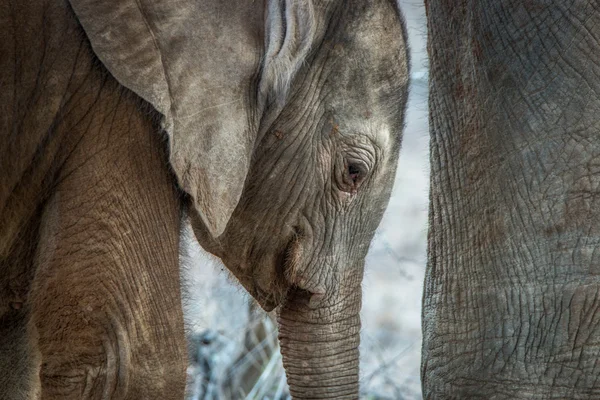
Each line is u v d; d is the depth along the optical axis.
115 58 7.83
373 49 9.65
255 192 9.63
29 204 8.14
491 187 7.38
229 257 9.84
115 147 8.07
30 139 7.96
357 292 10.29
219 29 8.33
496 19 7.28
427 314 7.96
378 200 10.12
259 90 8.56
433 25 7.86
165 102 7.93
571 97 7.03
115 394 8.07
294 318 10.16
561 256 7.09
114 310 8.04
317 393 10.17
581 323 7.05
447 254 7.79
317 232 9.89
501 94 7.27
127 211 8.10
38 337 7.98
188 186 8.16
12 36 7.82
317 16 9.41
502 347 7.35
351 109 9.67
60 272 7.95
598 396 7.04
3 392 8.34
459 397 7.61
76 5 7.84
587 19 6.97
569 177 7.05
